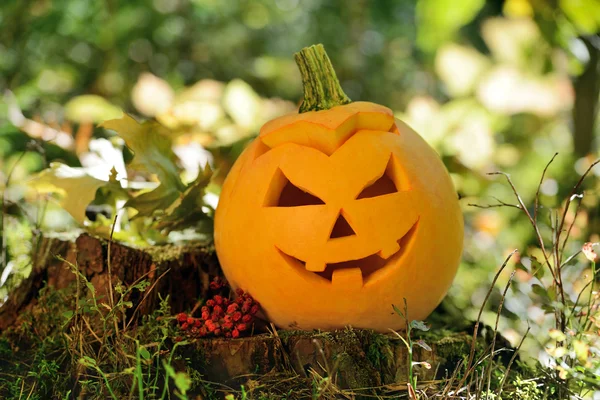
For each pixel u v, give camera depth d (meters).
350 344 1.15
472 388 1.17
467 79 1.84
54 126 1.63
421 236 1.16
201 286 1.30
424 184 1.17
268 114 1.78
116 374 1.10
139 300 1.24
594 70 1.88
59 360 1.19
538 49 1.85
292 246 1.14
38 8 2.28
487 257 1.60
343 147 1.16
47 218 1.61
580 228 1.49
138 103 1.67
